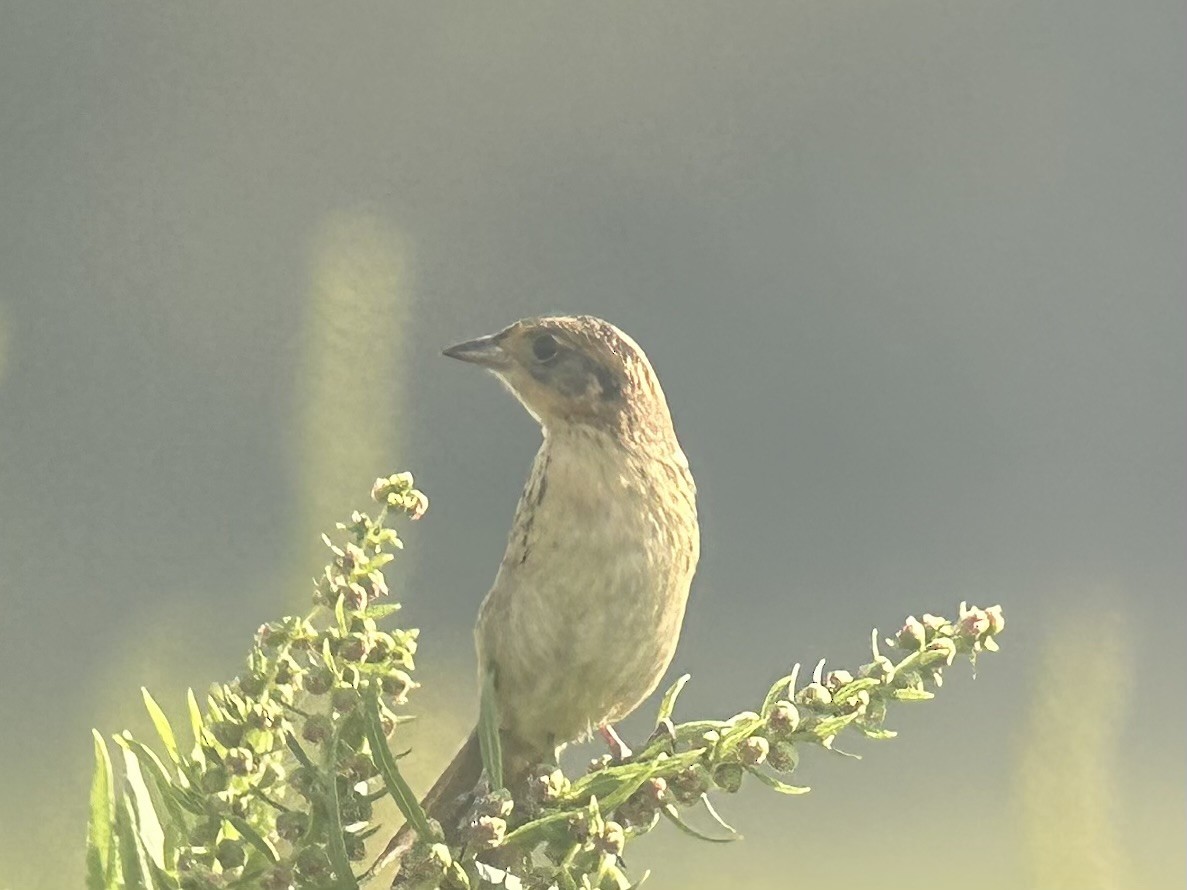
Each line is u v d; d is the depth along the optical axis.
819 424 6.72
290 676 3.62
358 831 3.62
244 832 3.62
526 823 3.63
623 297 6.93
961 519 6.16
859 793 4.01
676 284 7.03
